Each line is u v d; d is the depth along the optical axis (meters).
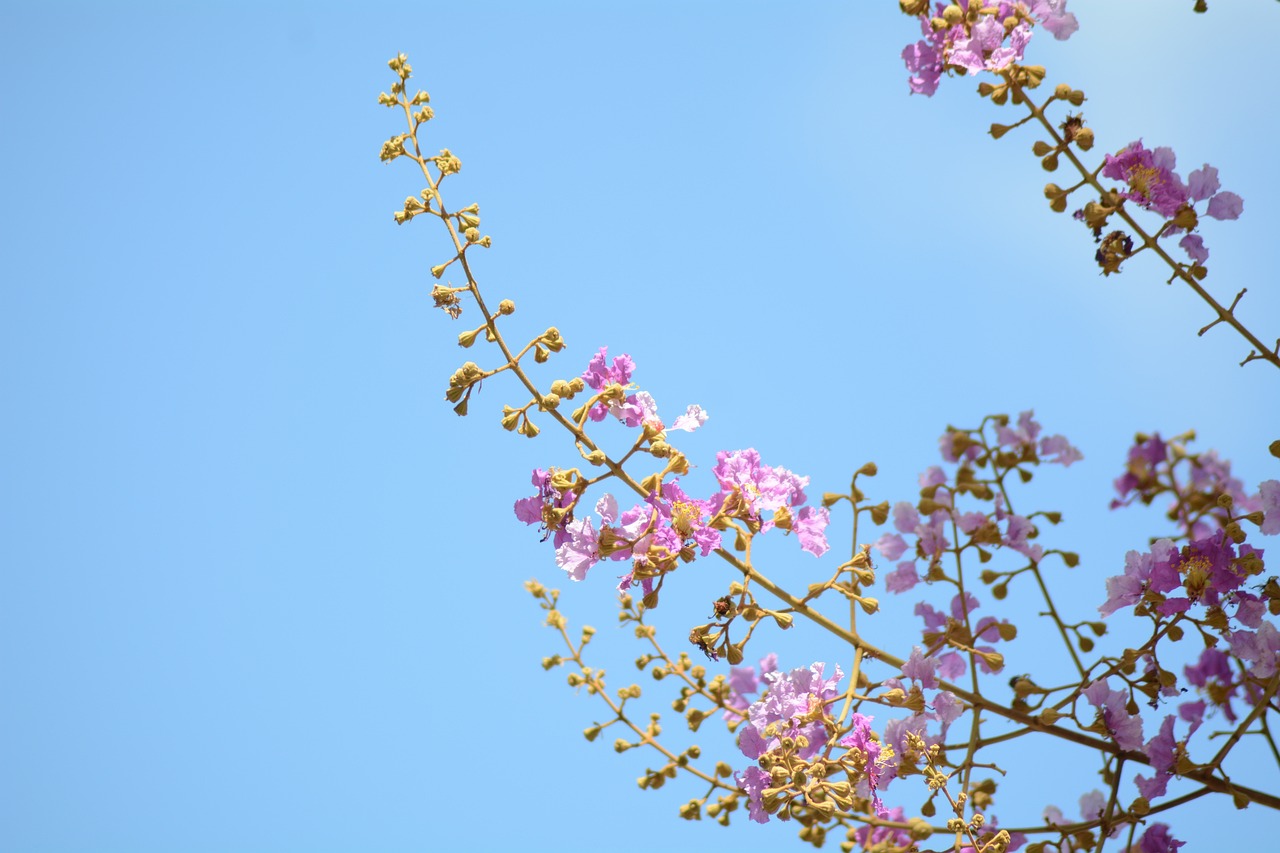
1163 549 5.47
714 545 5.06
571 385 5.08
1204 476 6.82
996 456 5.84
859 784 5.18
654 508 5.04
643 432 5.14
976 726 5.29
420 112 5.42
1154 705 5.41
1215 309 5.39
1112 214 5.37
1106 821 5.20
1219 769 5.23
